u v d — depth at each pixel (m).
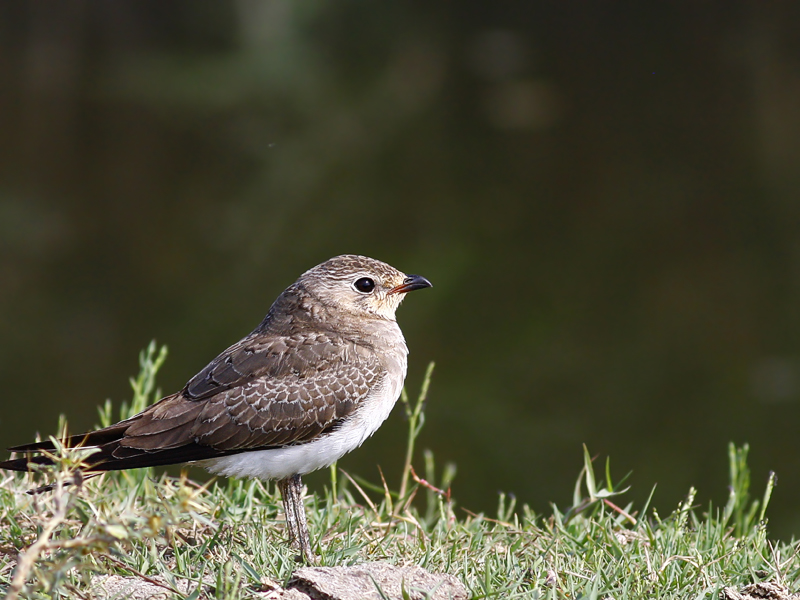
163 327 17.98
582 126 29.34
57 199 24.77
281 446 6.57
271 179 26.50
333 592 5.09
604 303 18.41
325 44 38.06
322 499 7.60
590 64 33.81
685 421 14.22
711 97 30.09
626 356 16.31
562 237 21.80
